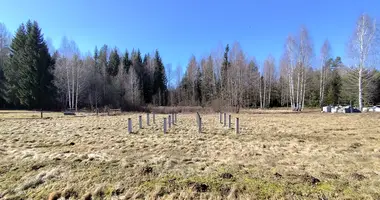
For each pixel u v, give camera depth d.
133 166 4.61
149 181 3.77
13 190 3.53
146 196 3.29
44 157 5.36
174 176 3.99
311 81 37.62
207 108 28.81
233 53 36.69
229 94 33.56
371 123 12.31
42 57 30.77
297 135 8.96
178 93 47.50
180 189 3.44
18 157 5.39
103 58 48.78
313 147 6.64
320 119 15.39
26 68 29.20
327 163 4.82
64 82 32.09
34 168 4.52
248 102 37.78
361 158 5.25
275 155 5.65
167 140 7.87
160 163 4.82
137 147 6.70
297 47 26.16
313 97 38.56
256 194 3.23
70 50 31.81
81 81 32.53
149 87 48.22
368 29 21.23
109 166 4.61
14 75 29.02
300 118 16.64
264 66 42.72
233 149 6.42
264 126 11.99
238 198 3.14
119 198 3.28
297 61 26.34
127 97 37.81
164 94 48.03
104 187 3.57
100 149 6.45
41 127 11.72
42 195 3.38
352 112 20.61
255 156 5.56
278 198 3.11
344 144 7.04
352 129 10.38
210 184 3.58
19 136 8.73
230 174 4.01
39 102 29.80
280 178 3.82
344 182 3.64
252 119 16.44
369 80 25.19
